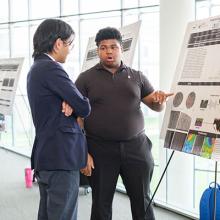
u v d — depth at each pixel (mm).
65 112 1859
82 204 3844
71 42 1975
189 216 3434
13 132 7066
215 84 1859
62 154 1852
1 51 7020
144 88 2400
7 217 3482
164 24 3631
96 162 2318
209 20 1997
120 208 3727
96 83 2297
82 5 5449
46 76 1830
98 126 2291
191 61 2035
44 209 2012
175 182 3736
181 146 1950
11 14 6797
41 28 1906
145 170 2342
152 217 2412
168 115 2102
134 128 2312
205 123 1853
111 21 5055
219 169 3854
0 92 4324
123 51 2658
